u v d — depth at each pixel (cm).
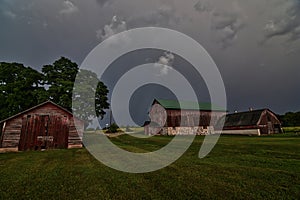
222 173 770
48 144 1964
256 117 3938
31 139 1936
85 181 684
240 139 2550
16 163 1080
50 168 920
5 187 618
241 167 871
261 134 3781
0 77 2733
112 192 568
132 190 583
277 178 686
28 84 2784
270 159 1039
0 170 883
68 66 3144
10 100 2545
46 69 3020
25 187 618
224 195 531
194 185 622
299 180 659
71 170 868
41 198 525
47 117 2028
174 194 544
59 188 607
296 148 1429
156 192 562
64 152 1606
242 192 553
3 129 1886
